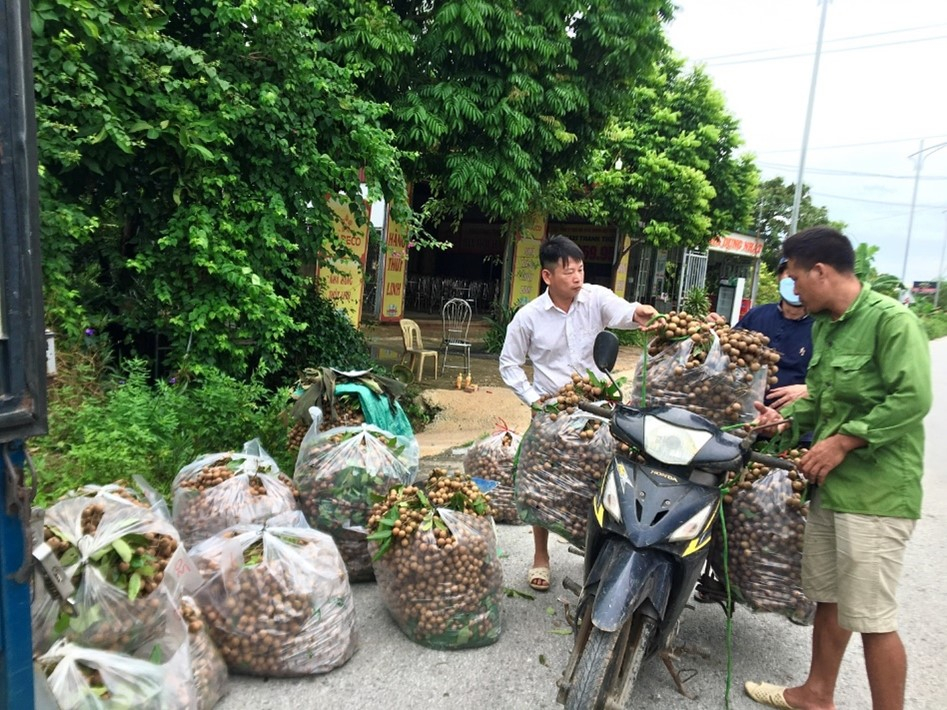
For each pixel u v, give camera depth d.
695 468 2.63
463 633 3.23
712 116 17.98
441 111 7.81
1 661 1.61
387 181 6.40
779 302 3.94
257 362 6.05
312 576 2.97
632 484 2.62
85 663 2.15
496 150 8.34
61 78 4.30
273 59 5.59
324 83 5.70
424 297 20.19
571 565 4.37
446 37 7.59
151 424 4.43
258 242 5.48
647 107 16.77
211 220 5.12
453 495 3.48
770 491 3.00
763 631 3.75
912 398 2.42
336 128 6.07
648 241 17.58
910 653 3.56
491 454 5.11
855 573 2.59
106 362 5.21
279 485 3.67
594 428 3.26
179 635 2.47
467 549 3.21
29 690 1.68
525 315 4.07
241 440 4.91
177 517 3.55
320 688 2.90
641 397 3.13
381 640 3.32
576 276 3.90
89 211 5.25
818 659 2.92
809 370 2.86
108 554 2.39
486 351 13.51
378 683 2.97
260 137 5.48
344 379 4.65
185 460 4.34
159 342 5.69
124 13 4.61
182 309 5.26
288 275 5.93
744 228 21.44
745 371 3.02
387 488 3.82
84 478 3.80
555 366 4.06
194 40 5.66
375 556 3.27
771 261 38.41
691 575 2.59
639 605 2.46
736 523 3.02
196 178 5.14
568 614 3.54
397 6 8.45
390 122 8.05
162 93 4.91
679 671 3.26
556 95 8.32
